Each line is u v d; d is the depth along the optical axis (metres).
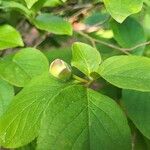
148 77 0.13
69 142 0.12
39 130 0.12
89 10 0.22
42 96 0.13
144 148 0.17
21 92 0.14
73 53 0.14
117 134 0.12
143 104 0.15
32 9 0.18
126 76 0.13
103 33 0.21
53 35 0.21
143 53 0.19
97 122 0.13
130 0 0.14
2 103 0.15
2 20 0.20
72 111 0.13
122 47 0.18
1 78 0.15
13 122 0.13
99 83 0.17
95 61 0.14
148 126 0.15
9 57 0.16
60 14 0.21
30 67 0.15
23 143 0.13
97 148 0.12
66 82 0.14
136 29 0.19
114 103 0.13
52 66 0.14
